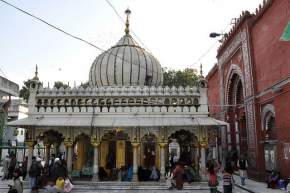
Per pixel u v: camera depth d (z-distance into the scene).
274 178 12.59
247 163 16.30
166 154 16.89
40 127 13.31
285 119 12.23
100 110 13.72
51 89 13.92
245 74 16.45
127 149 14.75
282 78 12.39
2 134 24.30
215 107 24.16
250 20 16.05
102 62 17.06
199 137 13.17
